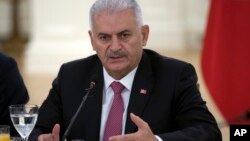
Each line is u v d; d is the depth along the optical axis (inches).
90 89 219.5
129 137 189.8
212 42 336.5
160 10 1032.8
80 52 898.7
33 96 645.3
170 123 227.0
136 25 217.6
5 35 1165.1
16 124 205.0
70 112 235.1
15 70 269.9
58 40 903.7
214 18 334.0
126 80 230.7
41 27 906.1
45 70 880.9
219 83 334.0
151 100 228.1
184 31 1045.2
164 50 998.4
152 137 192.4
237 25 325.1
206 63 340.8
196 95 229.8
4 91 261.9
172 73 233.6
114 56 217.2
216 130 220.4
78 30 908.0
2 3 1194.0
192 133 211.0
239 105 331.6
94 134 226.7
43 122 239.3
